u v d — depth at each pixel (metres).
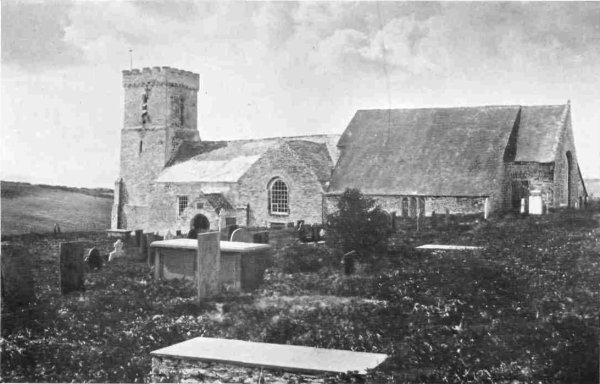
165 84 41.44
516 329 10.51
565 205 24.55
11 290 13.61
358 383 8.56
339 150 29.00
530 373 9.12
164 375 9.38
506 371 9.15
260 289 14.22
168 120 41.53
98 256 18.73
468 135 26.31
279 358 9.15
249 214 32.22
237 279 14.23
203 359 9.12
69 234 27.95
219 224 31.03
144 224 40.34
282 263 16.56
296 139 32.59
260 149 37.44
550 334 10.19
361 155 26.31
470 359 9.48
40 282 16.14
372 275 14.75
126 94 42.72
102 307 13.35
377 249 16.25
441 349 9.74
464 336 10.27
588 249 14.91
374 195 24.92
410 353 9.64
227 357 9.14
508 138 25.86
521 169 25.48
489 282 13.19
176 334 11.52
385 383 8.76
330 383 8.53
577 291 12.36
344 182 25.69
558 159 25.34
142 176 41.81
